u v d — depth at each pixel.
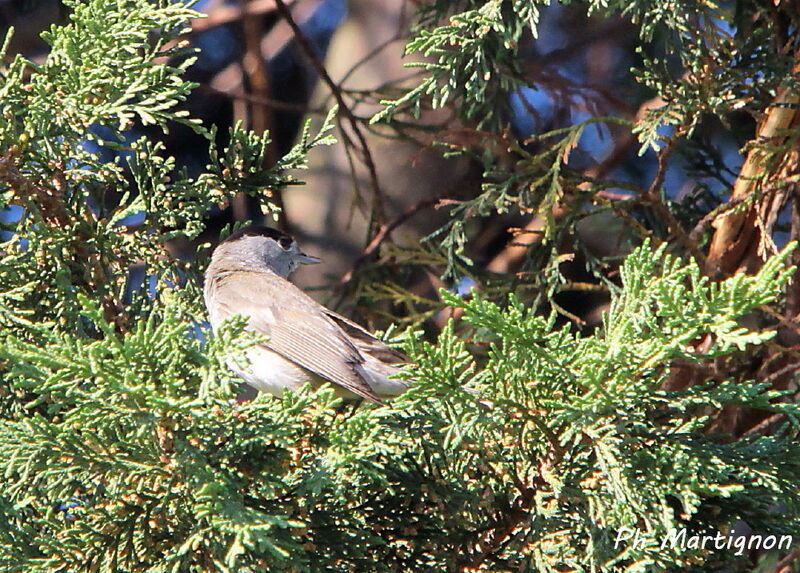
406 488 7.64
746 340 6.20
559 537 7.37
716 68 10.45
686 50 10.43
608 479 6.79
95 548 7.05
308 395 7.32
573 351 6.73
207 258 9.88
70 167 9.03
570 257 11.55
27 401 8.63
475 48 9.31
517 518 7.51
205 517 6.73
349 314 14.23
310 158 17.09
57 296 8.53
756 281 6.12
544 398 7.07
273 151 16.70
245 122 16.48
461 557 7.62
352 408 10.49
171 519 7.16
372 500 7.77
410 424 7.48
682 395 6.88
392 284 13.45
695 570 7.55
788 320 10.72
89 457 6.86
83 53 8.39
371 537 7.30
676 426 7.15
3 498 7.43
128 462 6.92
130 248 9.28
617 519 6.90
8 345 6.42
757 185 10.96
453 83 9.36
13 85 8.46
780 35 11.56
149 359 6.53
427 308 15.12
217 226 16.55
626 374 6.58
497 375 6.95
